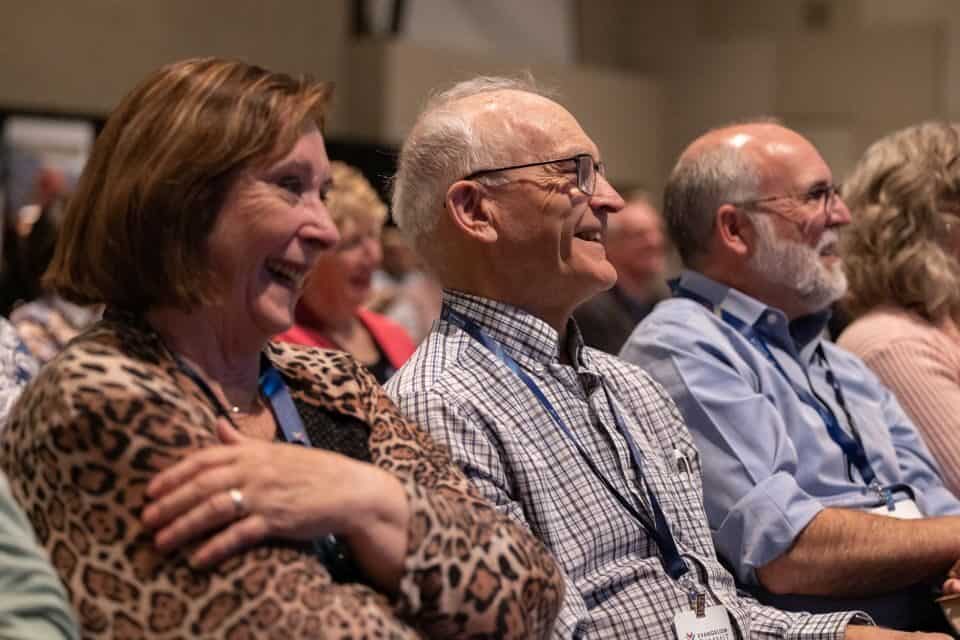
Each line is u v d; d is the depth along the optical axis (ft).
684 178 14.40
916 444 14.25
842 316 16.93
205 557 6.47
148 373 6.93
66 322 16.19
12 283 17.39
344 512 6.83
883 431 13.96
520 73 12.39
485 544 7.35
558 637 9.25
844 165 40.81
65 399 6.64
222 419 7.03
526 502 9.93
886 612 12.52
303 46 34.30
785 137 14.23
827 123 41.24
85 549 6.55
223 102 7.34
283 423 7.88
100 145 7.41
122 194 7.19
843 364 14.44
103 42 29.71
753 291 14.08
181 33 31.40
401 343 19.62
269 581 6.59
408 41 35.24
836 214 14.14
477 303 10.80
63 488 6.61
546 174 10.73
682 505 10.96
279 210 7.46
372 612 6.82
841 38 40.96
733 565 12.21
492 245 10.79
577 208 10.77
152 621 6.47
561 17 41.34
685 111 43.37
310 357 8.42
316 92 7.73
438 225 11.02
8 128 26.58
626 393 11.33
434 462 8.13
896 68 40.09
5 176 26.14
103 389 6.67
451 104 11.23
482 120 10.91
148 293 7.30
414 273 26.91
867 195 16.01
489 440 9.98
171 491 6.49
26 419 6.86
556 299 10.91
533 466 10.01
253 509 6.58
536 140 10.81
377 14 35.81
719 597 10.49
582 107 40.50
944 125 16.28
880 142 16.43
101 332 7.20
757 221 13.89
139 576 6.49
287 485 6.71
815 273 13.94
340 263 18.44
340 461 7.01
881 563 11.91
